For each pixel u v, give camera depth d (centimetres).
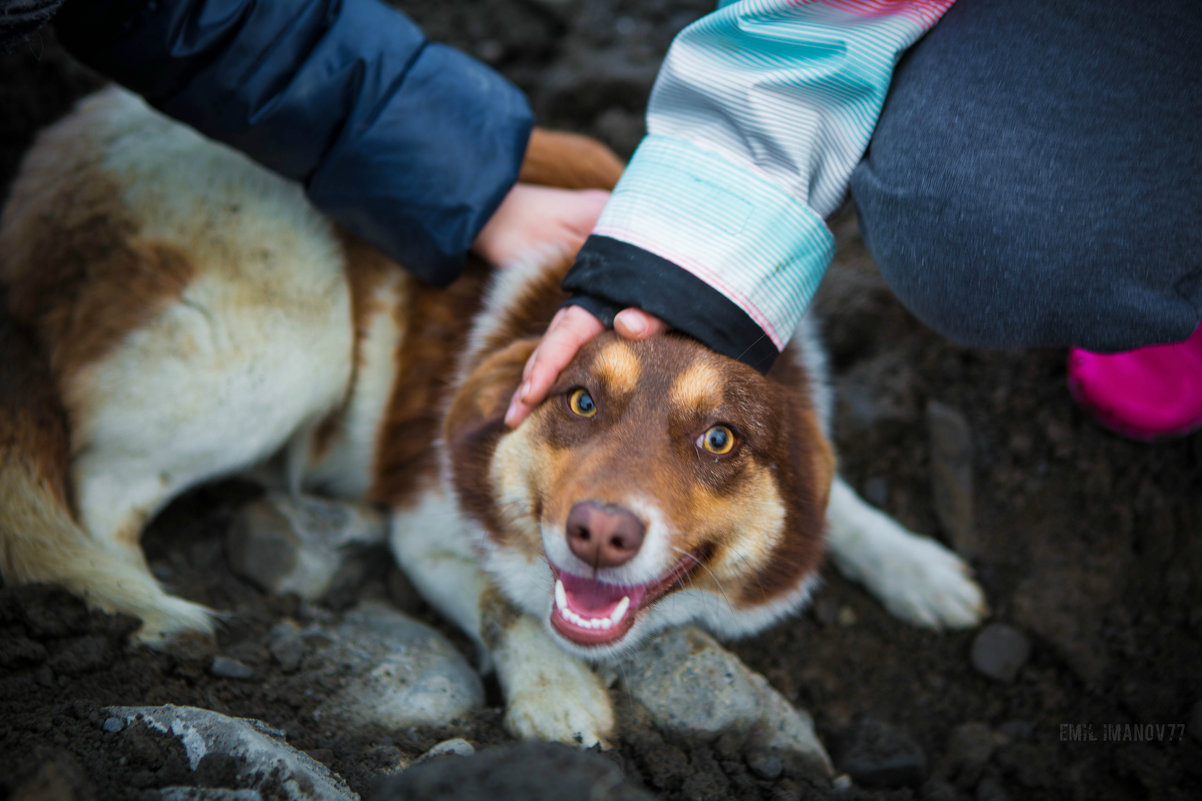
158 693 55
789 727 59
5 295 66
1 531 61
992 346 59
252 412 66
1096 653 68
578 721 56
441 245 62
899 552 71
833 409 78
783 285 55
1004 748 65
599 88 96
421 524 67
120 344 64
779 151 54
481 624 63
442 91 60
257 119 58
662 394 54
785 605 62
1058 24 51
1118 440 75
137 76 57
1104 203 51
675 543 52
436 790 40
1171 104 50
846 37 53
